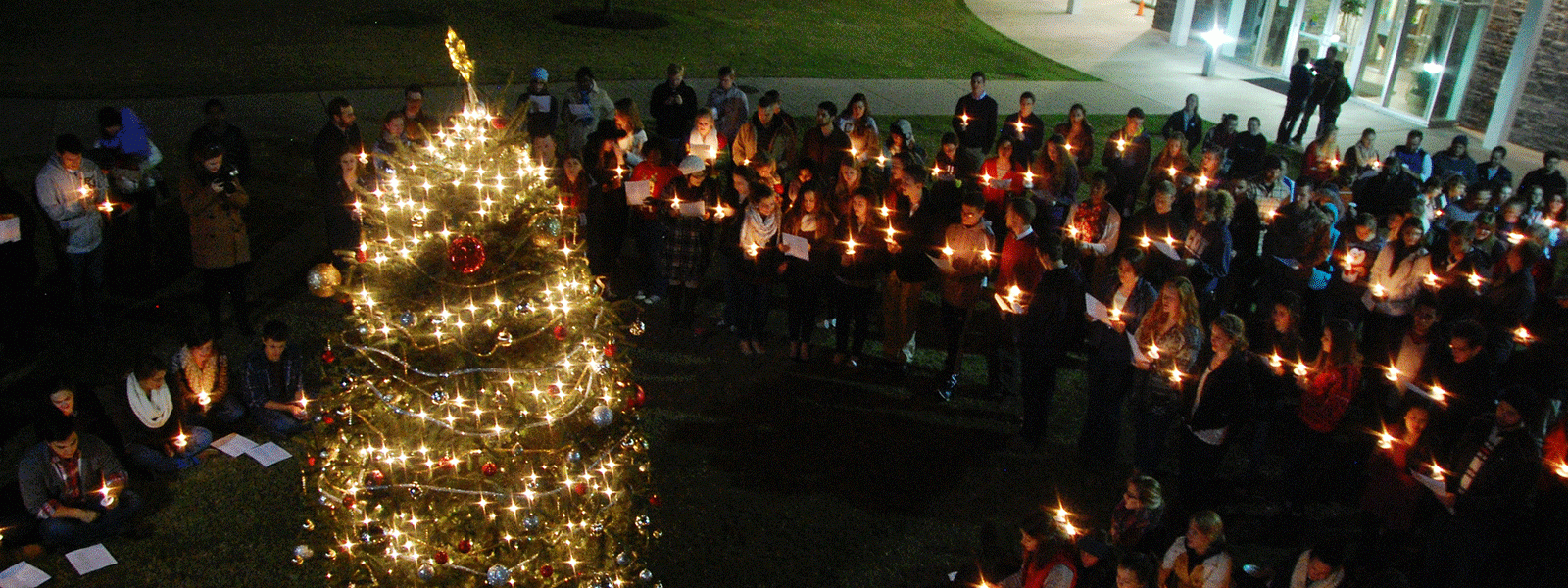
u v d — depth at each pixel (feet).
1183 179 36.73
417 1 78.38
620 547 21.29
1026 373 26.53
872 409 29.40
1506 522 21.42
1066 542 19.84
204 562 22.67
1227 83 72.28
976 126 45.78
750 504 25.23
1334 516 25.81
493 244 16.97
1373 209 40.24
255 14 71.67
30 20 66.49
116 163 33.14
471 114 17.65
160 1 73.56
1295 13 72.74
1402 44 65.67
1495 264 29.40
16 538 22.61
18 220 27.91
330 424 19.70
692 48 70.85
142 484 24.80
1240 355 22.97
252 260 36.14
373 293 17.06
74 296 30.66
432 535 18.42
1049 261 25.00
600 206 33.63
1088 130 44.32
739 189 29.37
